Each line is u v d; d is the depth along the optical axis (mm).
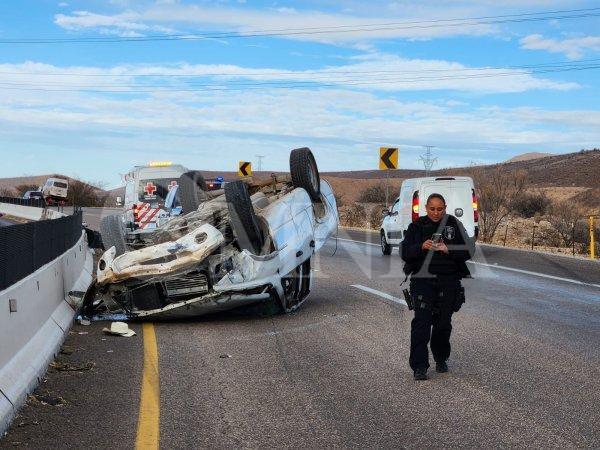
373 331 11086
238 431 6426
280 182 14664
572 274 19000
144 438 6234
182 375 8445
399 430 6418
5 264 7887
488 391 7676
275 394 7609
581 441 6102
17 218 57000
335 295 15133
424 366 8109
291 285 12844
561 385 7922
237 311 12688
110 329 11055
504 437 6207
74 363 9055
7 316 7582
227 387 7902
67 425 6602
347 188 110125
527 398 7410
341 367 8773
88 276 17109
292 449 5965
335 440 6176
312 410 7039
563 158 128750
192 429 6492
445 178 21969
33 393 7625
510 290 15898
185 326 11711
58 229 12383
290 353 9586
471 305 13742
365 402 7293
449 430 6406
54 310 10828
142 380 8203
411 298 8273
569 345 10039
